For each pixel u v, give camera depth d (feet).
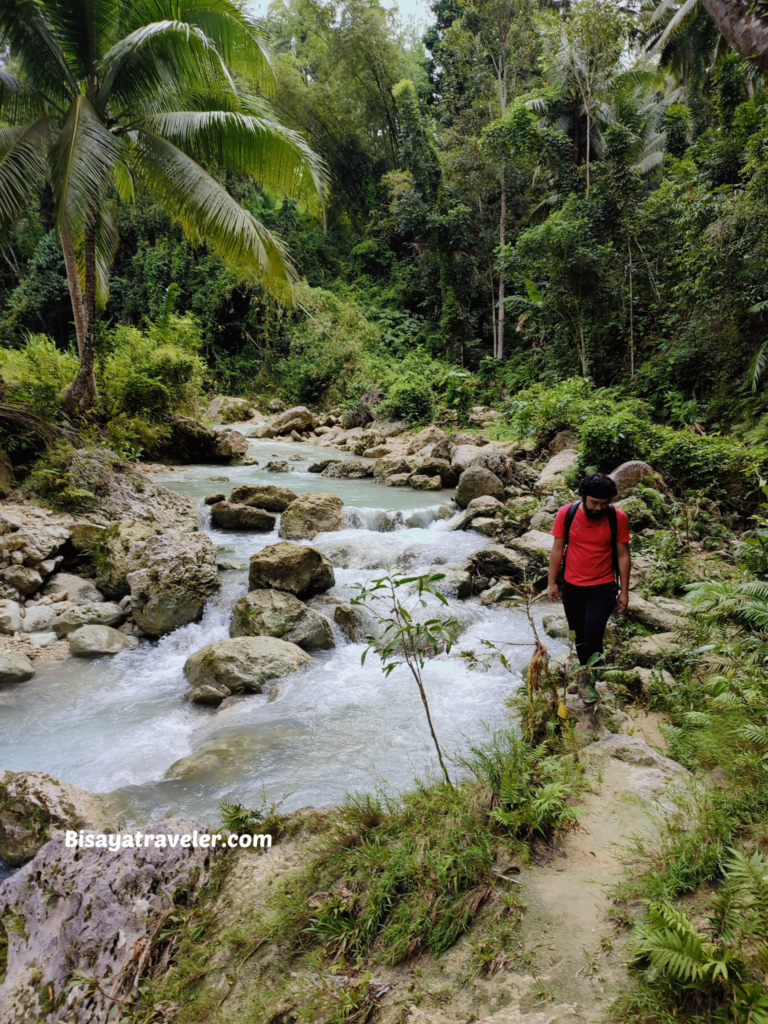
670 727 11.47
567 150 66.03
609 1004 5.82
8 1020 7.56
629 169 56.44
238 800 12.16
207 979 7.43
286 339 90.74
